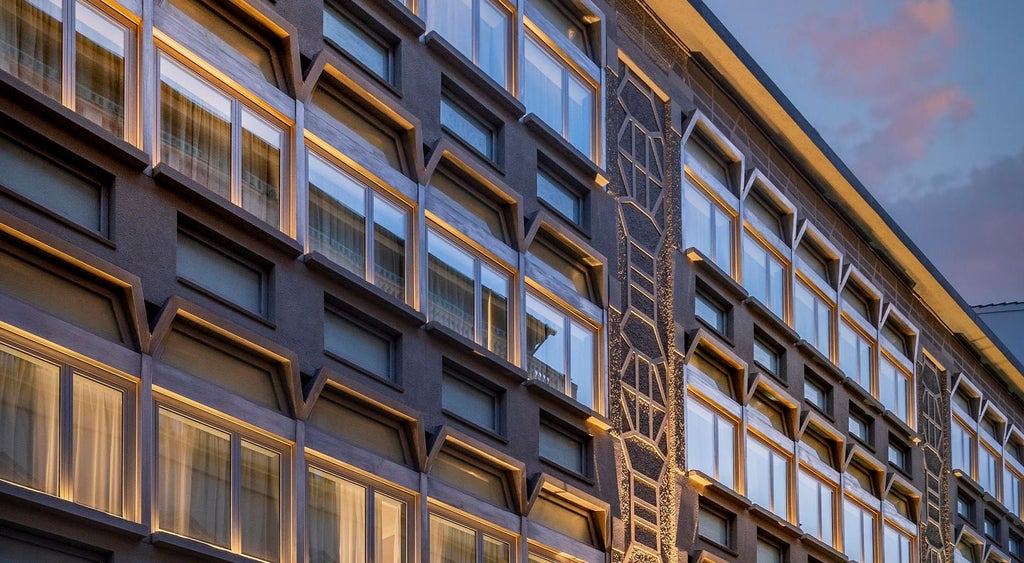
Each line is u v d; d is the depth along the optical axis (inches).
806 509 1578.5
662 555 1259.8
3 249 714.8
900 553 1840.6
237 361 841.5
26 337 706.8
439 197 1051.9
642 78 1391.5
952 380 2154.3
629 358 1268.5
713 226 1473.9
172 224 806.5
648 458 1266.0
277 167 905.5
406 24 1052.5
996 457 2340.1
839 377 1699.1
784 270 1636.3
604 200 1275.8
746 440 1455.5
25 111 730.8
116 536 725.3
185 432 788.0
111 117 788.6
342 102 982.4
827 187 1745.8
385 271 989.8
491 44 1168.2
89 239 753.0
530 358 1138.0
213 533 793.6
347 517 898.7
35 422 702.5
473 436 1042.7
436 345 1019.3
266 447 843.4
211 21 880.9
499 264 1117.7
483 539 1031.0
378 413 948.6
